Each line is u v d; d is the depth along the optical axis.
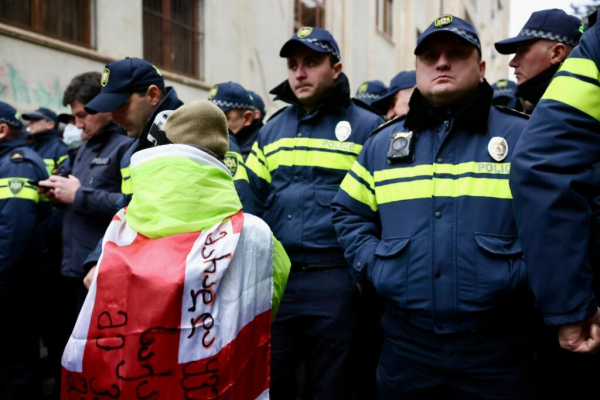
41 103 5.53
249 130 3.57
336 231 2.23
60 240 3.67
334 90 2.58
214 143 1.54
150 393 1.31
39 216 3.36
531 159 1.45
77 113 3.03
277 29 9.73
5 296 3.10
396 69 16.00
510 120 1.94
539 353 2.25
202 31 8.06
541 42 2.56
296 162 2.57
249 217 1.52
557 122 1.44
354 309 2.47
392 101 3.99
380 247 2.02
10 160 3.21
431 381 1.89
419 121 2.03
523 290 1.80
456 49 1.94
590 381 1.96
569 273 1.41
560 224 1.41
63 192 2.84
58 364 3.63
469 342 1.82
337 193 2.29
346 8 12.16
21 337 3.26
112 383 1.31
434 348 1.87
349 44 12.17
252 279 1.47
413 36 16.61
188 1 7.82
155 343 1.31
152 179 1.44
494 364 1.81
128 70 2.51
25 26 5.44
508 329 1.85
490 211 1.84
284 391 2.57
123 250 1.41
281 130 2.69
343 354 2.44
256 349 1.49
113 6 6.39
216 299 1.37
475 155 1.91
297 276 2.52
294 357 2.57
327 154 2.53
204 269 1.36
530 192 1.45
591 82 1.43
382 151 2.12
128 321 1.33
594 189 1.48
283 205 2.55
